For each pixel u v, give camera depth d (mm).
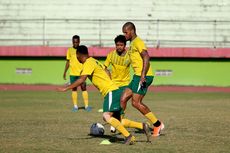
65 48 82000
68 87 26266
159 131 29844
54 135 29812
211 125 35062
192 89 77188
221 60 82000
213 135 30109
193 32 88500
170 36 88188
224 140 28094
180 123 36219
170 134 30547
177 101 56969
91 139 28281
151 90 75062
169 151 24312
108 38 88125
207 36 88438
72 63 47000
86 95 46688
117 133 30766
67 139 28234
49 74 83250
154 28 88375
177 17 89625
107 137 29109
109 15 89688
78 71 46969
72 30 88812
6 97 61094
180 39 88062
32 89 75188
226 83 82188
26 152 23953
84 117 40125
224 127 33938
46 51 82188
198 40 88250
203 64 82188
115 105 26891
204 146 25922
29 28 89312
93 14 89875
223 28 88812
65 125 34688
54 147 25422
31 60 83312
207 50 81125
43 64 83250
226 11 90438
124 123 27656
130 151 24219
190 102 55688
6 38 89062
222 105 52031
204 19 89625
